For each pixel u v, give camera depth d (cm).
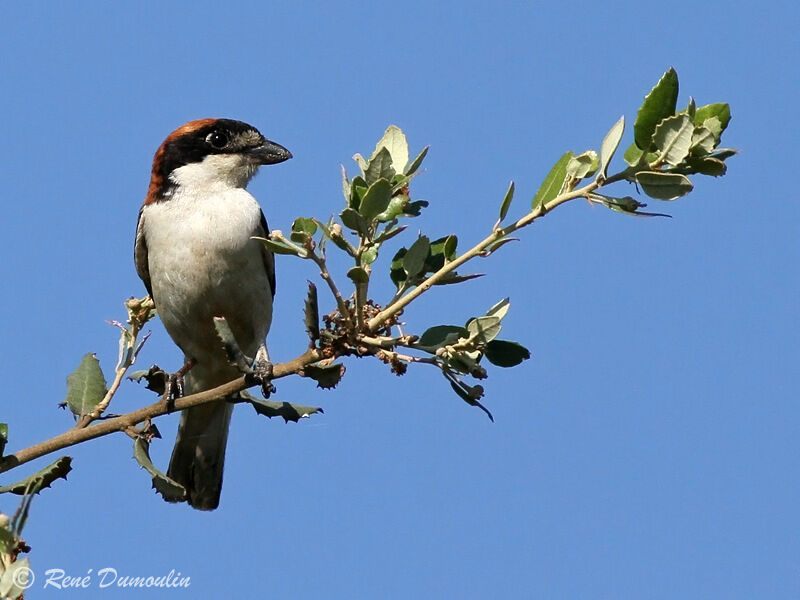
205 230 1116
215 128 1186
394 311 731
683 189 674
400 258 776
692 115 674
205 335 1159
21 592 584
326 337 743
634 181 686
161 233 1134
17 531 606
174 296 1135
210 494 1216
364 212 714
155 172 1177
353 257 736
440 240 771
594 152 698
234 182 1177
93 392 851
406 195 759
